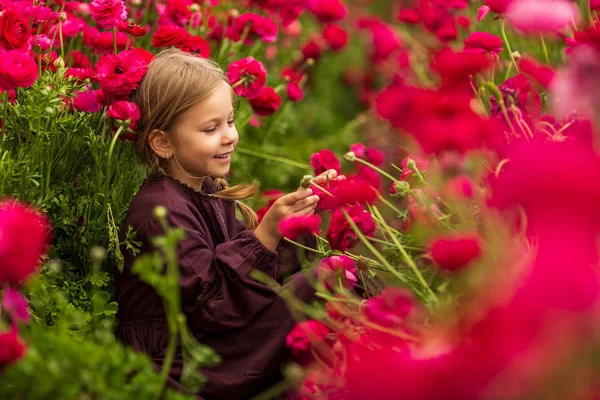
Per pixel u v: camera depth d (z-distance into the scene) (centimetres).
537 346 135
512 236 175
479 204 194
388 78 459
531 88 239
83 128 255
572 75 195
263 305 233
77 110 257
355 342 185
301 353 222
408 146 266
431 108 191
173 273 180
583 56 193
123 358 188
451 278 191
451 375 138
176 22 304
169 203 242
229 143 252
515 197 140
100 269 253
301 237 257
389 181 368
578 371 139
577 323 135
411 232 217
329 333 212
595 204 132
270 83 417
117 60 249
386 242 221
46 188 238
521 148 145
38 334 185
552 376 138
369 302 203
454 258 174
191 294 234
